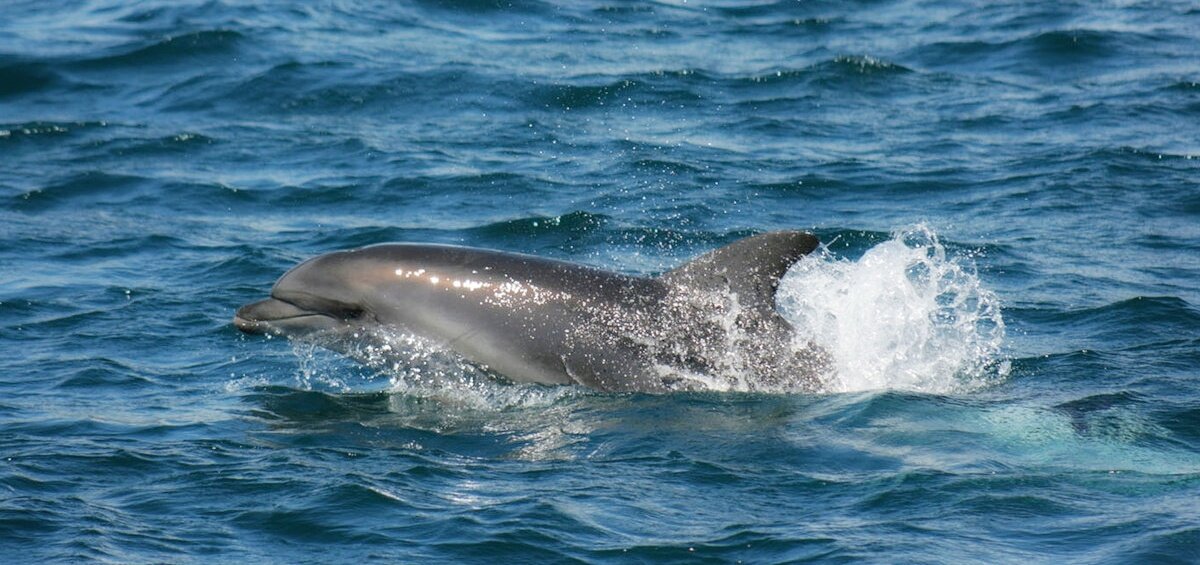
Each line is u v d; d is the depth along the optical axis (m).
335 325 45.16
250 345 50.03
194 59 97.88
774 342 43.06
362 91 91.19
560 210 67.94
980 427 39.31
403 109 88.31
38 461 37.22
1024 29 108.56
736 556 31.27
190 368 47.47
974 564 30.33
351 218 67.69
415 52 100.69
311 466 37.19
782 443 38.19
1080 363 45.94
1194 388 43.16
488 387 43.94
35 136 82.25
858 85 93.62
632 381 42.88
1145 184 71.88
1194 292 55.06
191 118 86.75
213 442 39.34
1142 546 30.84
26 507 33.81
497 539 32.22
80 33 103.88
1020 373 45.03
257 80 93.19
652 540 32.06
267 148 80.25
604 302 43.62
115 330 51.34
